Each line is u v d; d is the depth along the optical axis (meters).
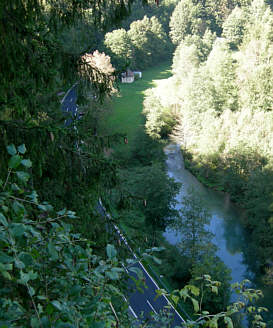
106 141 7.41
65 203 6.81
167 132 60.78
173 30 115.44
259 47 63.53
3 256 2.02
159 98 64.25
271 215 34.44
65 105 38.62
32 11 6.11
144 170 36.91
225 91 62.91
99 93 7.55
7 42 5.65
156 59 106.31
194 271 25.89
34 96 6.51
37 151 5.49
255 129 46.53
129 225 31.23
